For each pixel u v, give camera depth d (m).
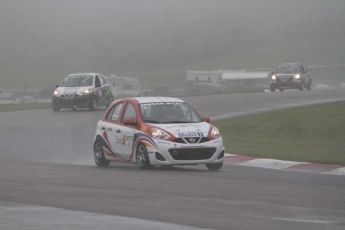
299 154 52.19
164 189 33.41
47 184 35.31
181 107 45.03
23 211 27.45
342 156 51.06
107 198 30.59
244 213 26.97
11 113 93.00
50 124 78.50
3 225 24.61
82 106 94.44
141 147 42.91
